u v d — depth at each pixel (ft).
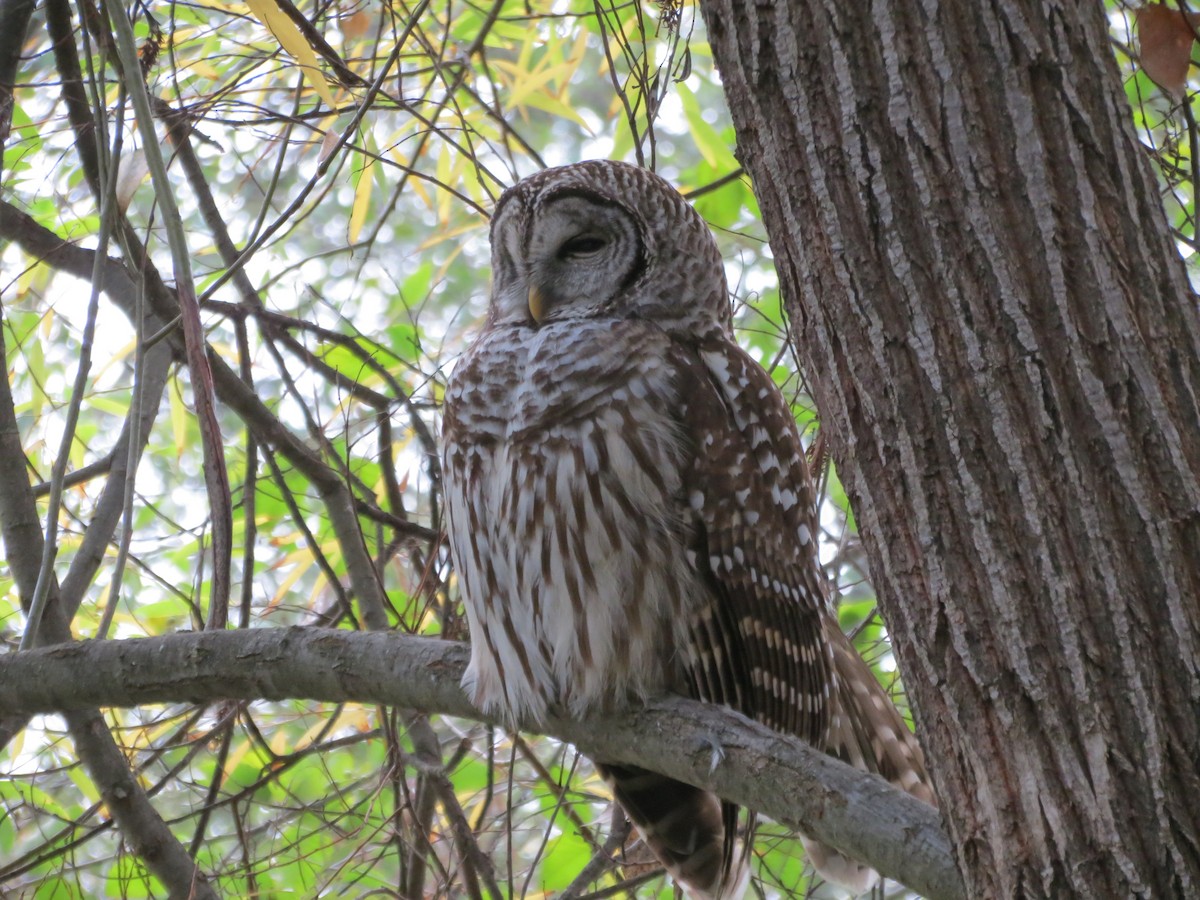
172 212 17.08
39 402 31.81
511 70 35.63
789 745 17.02
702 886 23.18
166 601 32.83
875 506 14.02
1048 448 13.14
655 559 21.93
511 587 22.08
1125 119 13.58
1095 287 13.14
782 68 14.30
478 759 31.96
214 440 16.39
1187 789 12.57
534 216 24.25
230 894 27.89
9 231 28.25
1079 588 13.00
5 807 29.71
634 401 22.02
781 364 34.81
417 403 30.66
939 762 13.87
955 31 13.58
